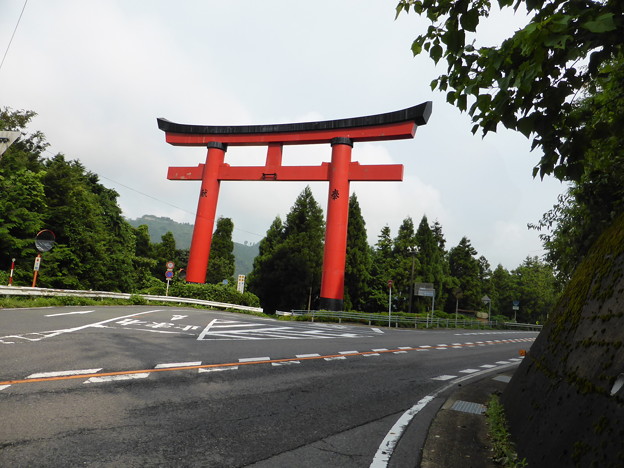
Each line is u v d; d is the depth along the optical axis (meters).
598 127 3.15
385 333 20.34
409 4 3.63
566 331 4.34
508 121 3.07
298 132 31.12
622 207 5.66
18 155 27.12
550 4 2.79
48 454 3.60
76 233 25.38
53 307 16.27
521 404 4.75
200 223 31.55
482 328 36.97
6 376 5.96
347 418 5.48
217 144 32.62
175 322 15.43
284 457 3.98
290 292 40.34
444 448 4.48
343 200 28.58
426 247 49.03
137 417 4.79
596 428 2.70
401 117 27.77
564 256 8.12
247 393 6.34
